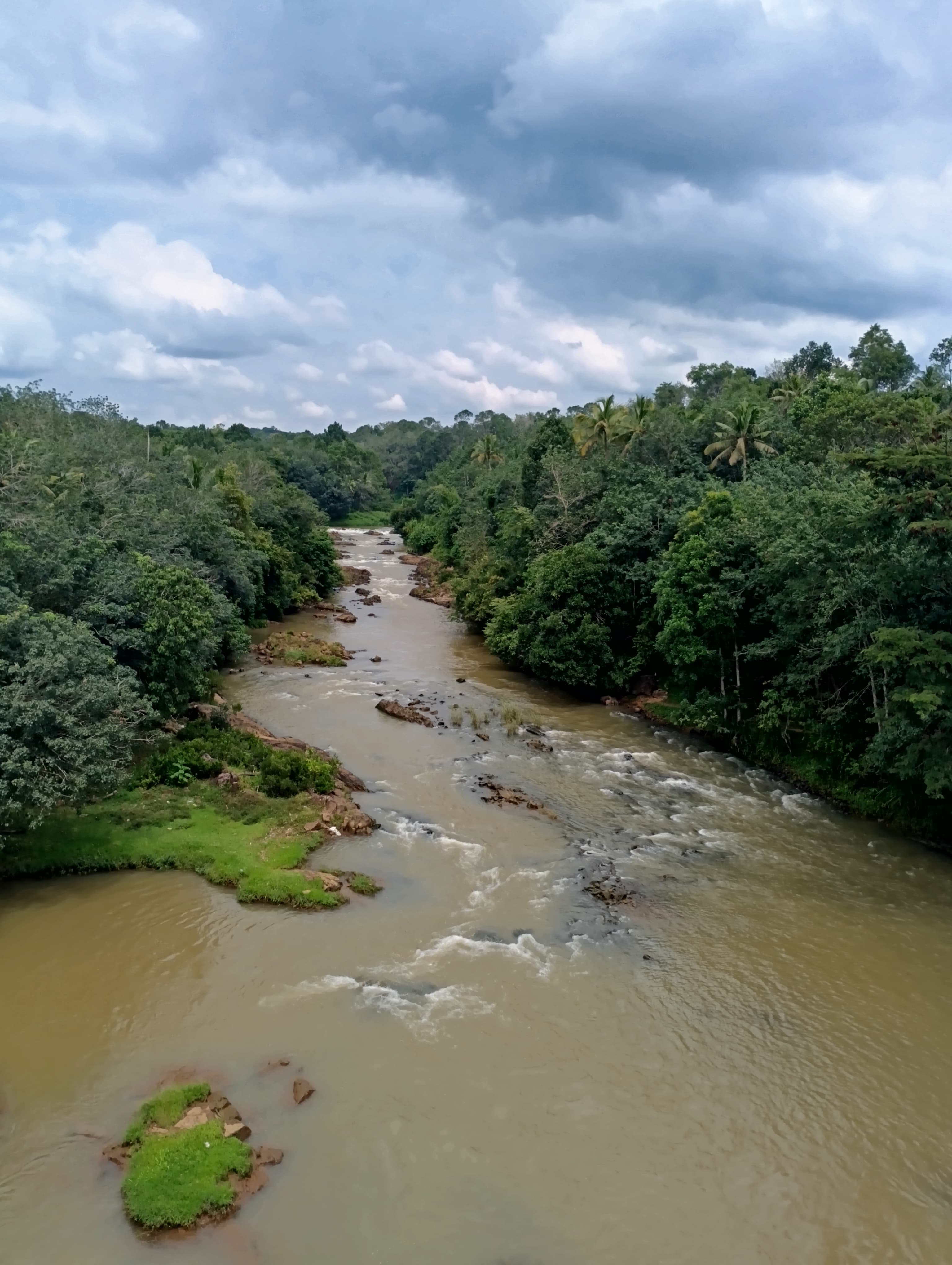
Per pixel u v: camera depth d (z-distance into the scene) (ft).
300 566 252.83
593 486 192.65
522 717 142.10
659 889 85.20
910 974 72.23
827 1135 54.70
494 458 418.10
